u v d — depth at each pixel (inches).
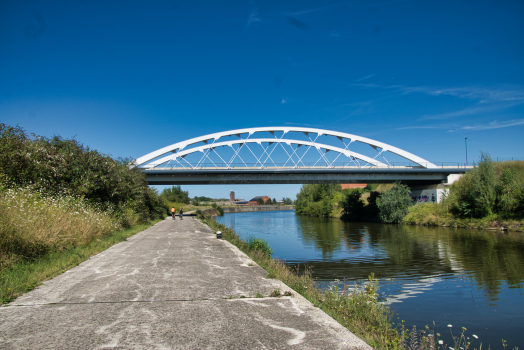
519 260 673.0
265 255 435.8
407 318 336.2
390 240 1076.5
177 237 610.5
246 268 304.3
